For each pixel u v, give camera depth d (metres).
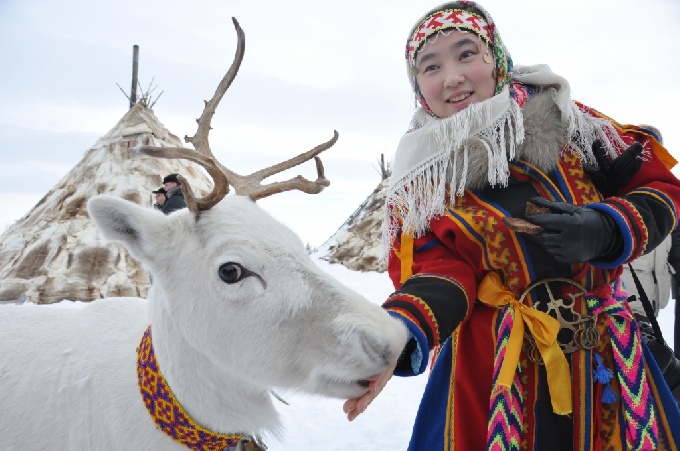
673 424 1.73
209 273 1.68
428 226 1.92
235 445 1.84
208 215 1.76
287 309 1.61
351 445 4.05
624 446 1.71
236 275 1.65
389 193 2.00
